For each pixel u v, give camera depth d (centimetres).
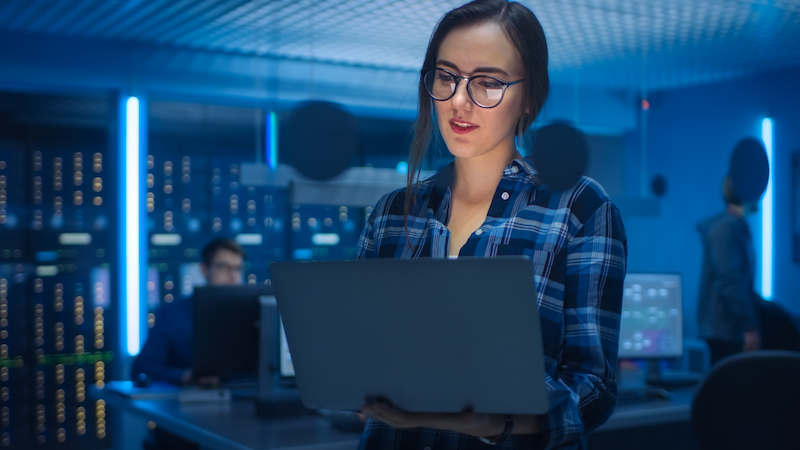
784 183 490
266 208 521
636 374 335
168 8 354
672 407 260
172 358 336
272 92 462
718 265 363
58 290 463
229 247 348
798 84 484
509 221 87
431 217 94
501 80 84
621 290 84
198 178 500
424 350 73
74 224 469
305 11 356
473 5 87
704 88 544
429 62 91
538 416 76
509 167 91
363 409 79
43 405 458
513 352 69
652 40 415
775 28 392
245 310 282
